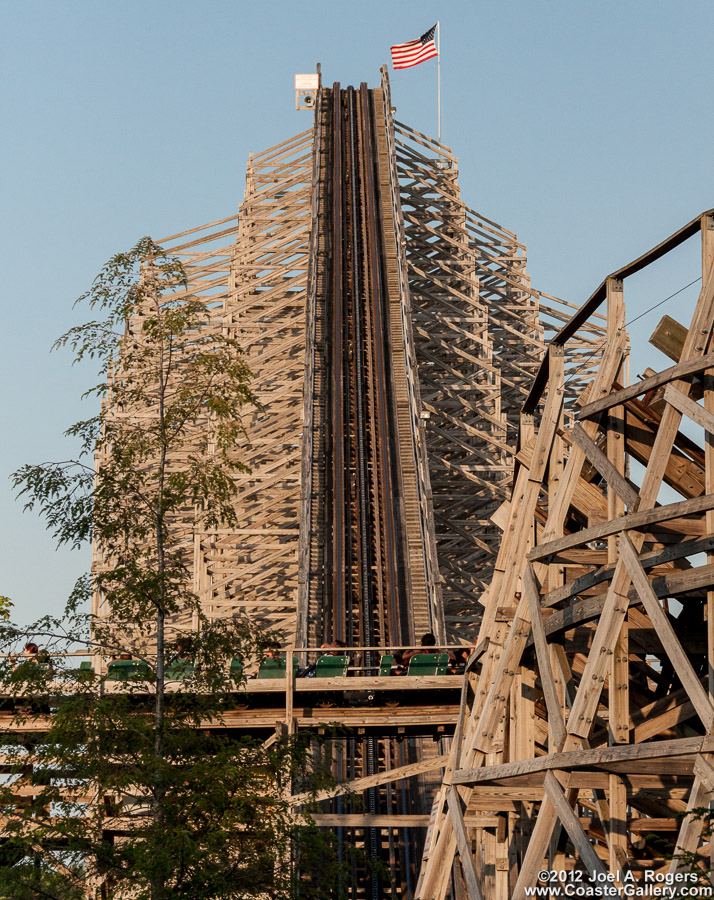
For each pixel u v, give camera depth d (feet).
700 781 54.29
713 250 65.16
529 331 209.87
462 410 193.77
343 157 219.61
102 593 66.95
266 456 184.75
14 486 64.75
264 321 205.98
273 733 96.94
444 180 224.33
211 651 66.44
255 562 161.07
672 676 74.74
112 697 64.28
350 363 173.06
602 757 59.16
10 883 59.11
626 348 71.51
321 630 131.54
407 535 144.05
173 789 62.34
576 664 79.30
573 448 71.15
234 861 62.44
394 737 100.73
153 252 70.44
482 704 76.23
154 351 70.13
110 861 61.77
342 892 67.56
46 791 62.49
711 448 61.46
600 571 67.72
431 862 72.18
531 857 60.80
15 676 62.49
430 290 212.84
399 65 236.43
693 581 62.23
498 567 82.48
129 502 67.92
